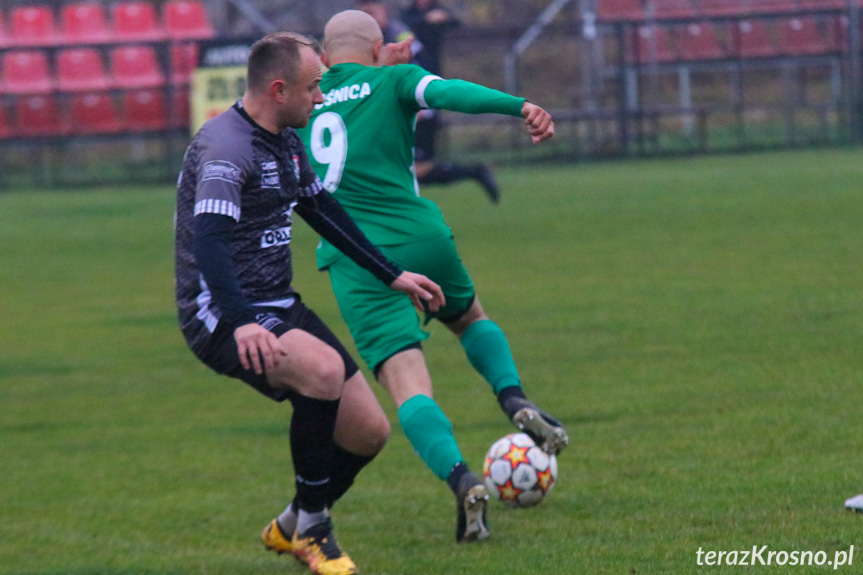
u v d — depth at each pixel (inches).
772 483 577.0
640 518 540.1
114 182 2571.4
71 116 2640.3
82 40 2763.3
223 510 611.8
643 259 1390.3
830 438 652.7
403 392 546.9
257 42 476.4
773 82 3235.7
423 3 1818.4
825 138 2748.5
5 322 1196.5
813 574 450.9
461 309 582.6
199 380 938.1
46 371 979.3
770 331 965.8
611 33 2925.7
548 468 572.7
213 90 2399.1
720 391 783.7
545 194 2113.7
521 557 495.2
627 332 1000.2
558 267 1366.9
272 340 444.1
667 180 2213.3
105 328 1152.8
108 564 528.1
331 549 495.5
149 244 1724.9
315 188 507.2
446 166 1830.7
